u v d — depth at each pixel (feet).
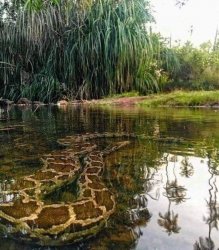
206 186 14.52
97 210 11.31
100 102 76.38
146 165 18.48
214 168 17.52
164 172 16.94
